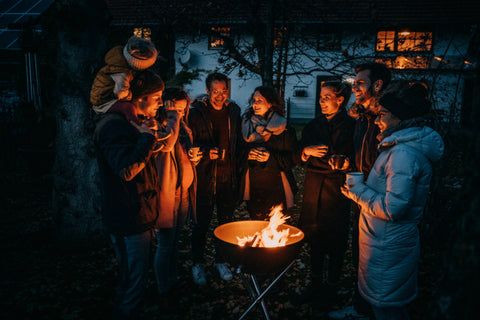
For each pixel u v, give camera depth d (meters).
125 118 2.07
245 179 3.27
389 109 1.93
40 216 5.13
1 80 8.74
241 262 2.16
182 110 2.85
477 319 1.23
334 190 2.72
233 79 17.97
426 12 15.25
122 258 2.18
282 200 3.20
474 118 1.44
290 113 18.69
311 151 2.71
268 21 5.82
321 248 2.83
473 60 4.08
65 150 3.91
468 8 14.99
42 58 5.32
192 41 6.12
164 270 2.78
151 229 2.24
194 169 2.97
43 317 2.75
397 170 1.82
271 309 2.89
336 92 2.71
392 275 1.93
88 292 3.12
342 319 2.64
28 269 3.52
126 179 1.95
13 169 7.99
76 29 3.75
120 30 4.71
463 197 1.43
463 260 1.30
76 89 3.82
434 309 1.43
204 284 3.25
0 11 11.41
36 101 6.25
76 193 3.92
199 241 3.29
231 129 3.27
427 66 5.41
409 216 1.89
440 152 1.88
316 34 6.30
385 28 5.91
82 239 3.95
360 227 2.08
